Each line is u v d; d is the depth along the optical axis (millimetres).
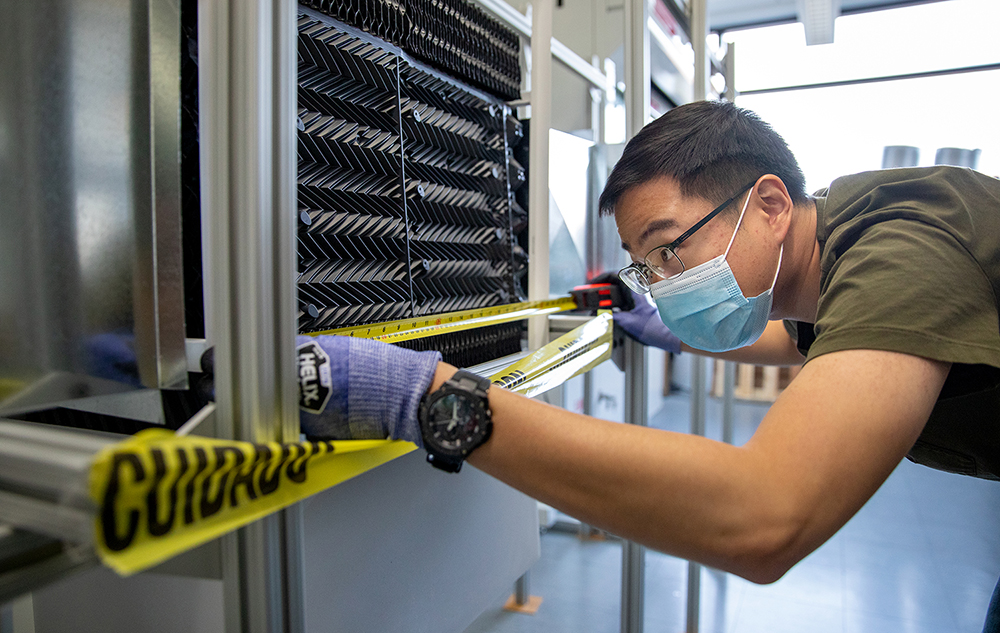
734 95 2176
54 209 509
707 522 463
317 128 686
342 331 688
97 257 506
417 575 887
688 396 4793
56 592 732
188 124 549
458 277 935
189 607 645
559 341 900
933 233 587
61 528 302
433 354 533
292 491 427
